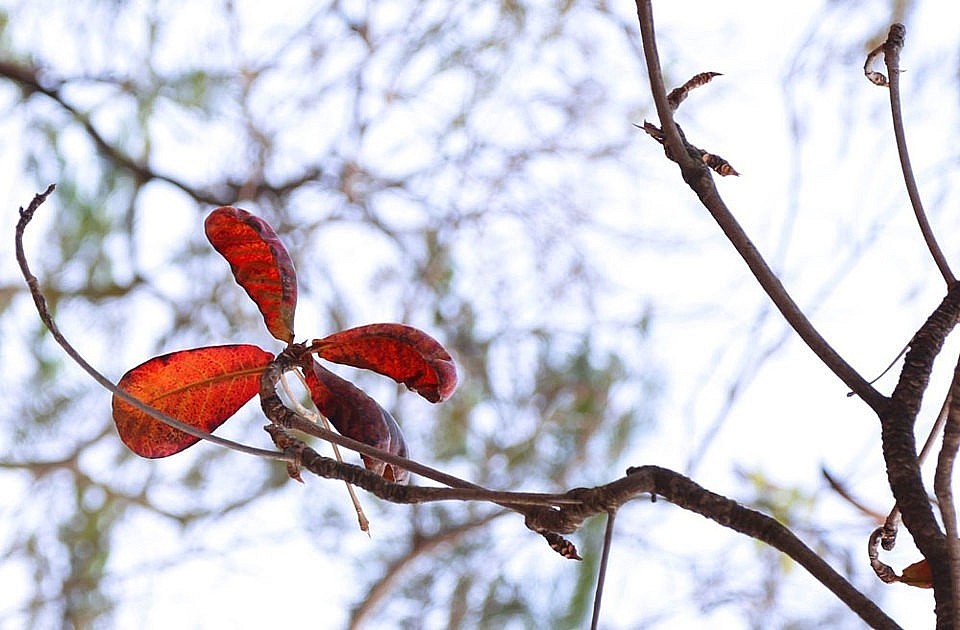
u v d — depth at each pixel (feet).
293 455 8.61
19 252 8.50
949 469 8.29
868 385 8.48
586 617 26.84
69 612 27.96
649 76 8.83
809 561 8.12
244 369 9.07
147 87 26.73
